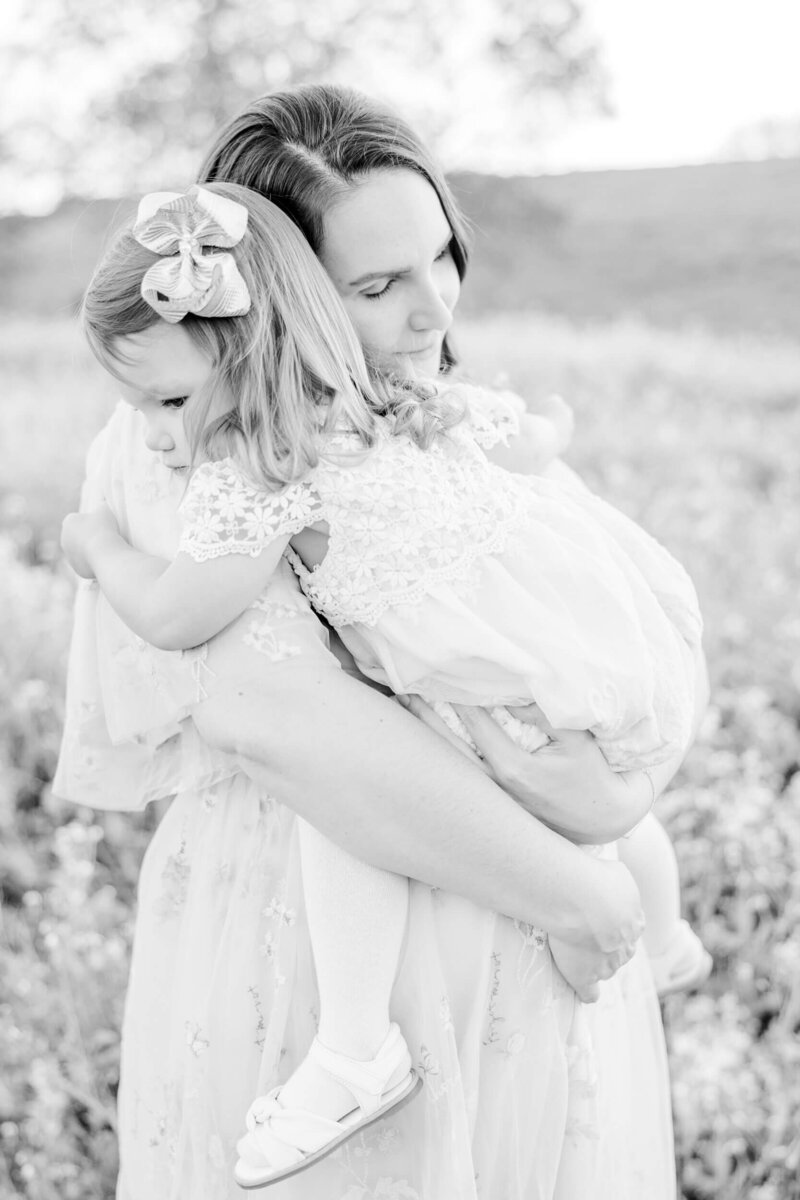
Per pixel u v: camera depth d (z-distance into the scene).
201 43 10.77
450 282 1.77
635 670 1.58
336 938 1.57
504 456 1.76
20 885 3.77
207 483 1.50
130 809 1.93
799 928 3.19
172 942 1.84
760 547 5.61
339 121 1.63
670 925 2.16
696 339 10.80
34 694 4.21
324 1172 1.67
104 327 1.52
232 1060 1.72
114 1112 2.77
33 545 6.43
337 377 1.54
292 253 1.55
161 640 1.54
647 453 7.26
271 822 1.71
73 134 10.95
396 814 1.50
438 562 1.54
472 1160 1.69
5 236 16.42
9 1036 2.87
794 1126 2.70
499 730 1.60
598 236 17.11
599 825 1.61
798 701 4.53
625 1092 1.93
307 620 1.58
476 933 1.64
